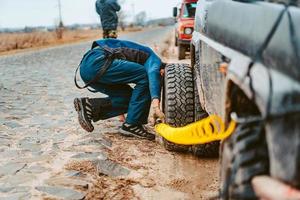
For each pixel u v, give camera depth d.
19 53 25.45
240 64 2.18
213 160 4.81
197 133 3.74
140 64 5.13
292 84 1.67
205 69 3.60
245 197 1.91
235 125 2.25
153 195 3.83
